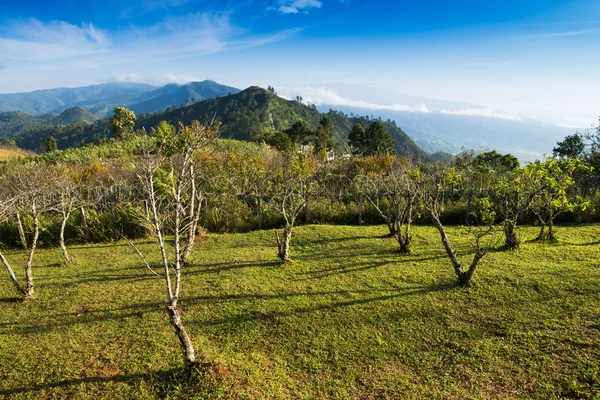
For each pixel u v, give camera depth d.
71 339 5.34
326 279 7.34
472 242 9.42
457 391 4.05
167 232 11.52
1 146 52.06
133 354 4.88
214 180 14.53
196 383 4.05
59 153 26.58
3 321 5.97
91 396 4.07
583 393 3.84
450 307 5.92
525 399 3.86
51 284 7.51
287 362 4.69
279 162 17.09
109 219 11.48
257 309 6.12
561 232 10.04
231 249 9.75
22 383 4.35
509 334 5.04
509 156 21.23
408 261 8.20
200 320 5.82
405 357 4.72
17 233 10.81
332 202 13.80
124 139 32.09
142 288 7.16
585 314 5.36
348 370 4.50
